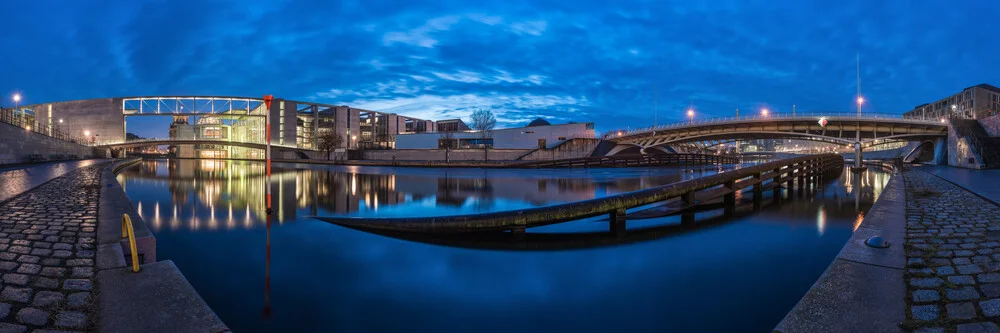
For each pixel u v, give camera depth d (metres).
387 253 7.36
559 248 7.60
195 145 145.75
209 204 14.19
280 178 28.75
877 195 15.01
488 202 14.73
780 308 4.80
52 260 5.43
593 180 25.88
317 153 116.88
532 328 4.43
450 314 4.80
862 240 6.34
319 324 4.57
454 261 6.85
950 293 4.14
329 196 16.75
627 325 4.45
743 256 6.96
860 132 61.03
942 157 49.66
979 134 41.78
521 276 6.08
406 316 4.77
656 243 7.88
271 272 6.36
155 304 4.08
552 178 27.92
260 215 11.66
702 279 5.84
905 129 53.44
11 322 3.62
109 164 43.88
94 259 5.54
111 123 117.62
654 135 74.12
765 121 63.50
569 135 77.88
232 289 5.64
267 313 4.86
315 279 6.02
